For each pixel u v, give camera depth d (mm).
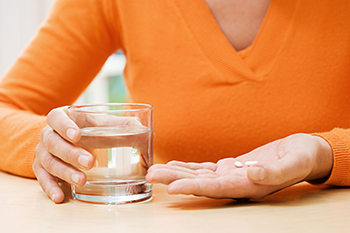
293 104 998
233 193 725
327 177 799
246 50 999
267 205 735
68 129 729
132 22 1051
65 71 1075
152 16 1033
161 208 732
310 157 730
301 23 986
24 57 1075
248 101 1000
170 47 1029
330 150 785
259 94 997
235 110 1005
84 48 1086
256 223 679
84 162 729
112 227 676
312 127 1001
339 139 795
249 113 1002
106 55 1126
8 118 942
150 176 722
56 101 1078
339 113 1010
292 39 989
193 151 1036
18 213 723
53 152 755
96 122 733
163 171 725
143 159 751
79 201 762
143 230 667
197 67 1016
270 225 673
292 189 809
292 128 1002
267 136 1006
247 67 996
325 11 984
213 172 770
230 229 665
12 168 904
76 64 1086
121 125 735
